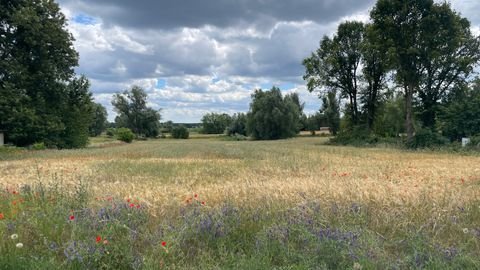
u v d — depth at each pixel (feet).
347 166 57.57
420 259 13.52
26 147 122.11
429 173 45.73
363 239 15.29
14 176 45.93
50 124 122.62
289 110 294.66
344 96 186.19
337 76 182.39
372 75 171.73
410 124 130.62
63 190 26.07
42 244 15.08
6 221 17.16
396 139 148.56
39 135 124.57
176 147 156.46
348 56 176.76
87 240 14.58
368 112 178.29
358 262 13.21
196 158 81.87
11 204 20.47
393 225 18.29
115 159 78.23
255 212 19.92
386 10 126.00
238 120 374.43
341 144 170.19
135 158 82.12
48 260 13.39
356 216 19.16
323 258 13.79
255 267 13.03
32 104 119.55
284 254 14.28
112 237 15.48
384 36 128.67
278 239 15.37
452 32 121.19
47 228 16.22
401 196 24.61
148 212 20.90
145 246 15.53
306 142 211.00
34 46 117.50
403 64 125.70
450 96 139.03
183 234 16.08
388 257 14.33
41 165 63.31
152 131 384.27
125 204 20.75
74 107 144.66
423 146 118.32
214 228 16.69
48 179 41.78
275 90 302.86
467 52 136.15
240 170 52.03
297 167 55.98
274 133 296.30
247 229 17.31
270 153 97.96
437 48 123.24
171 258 14.12
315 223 17.79
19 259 13.05
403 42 123.95
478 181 35.91
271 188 29.14
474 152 92.17
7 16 110.52
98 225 16.62
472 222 19.08
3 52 114.73
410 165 58.95
